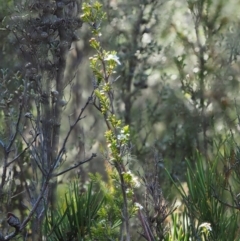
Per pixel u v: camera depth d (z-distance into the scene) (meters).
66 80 9.43
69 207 7.59
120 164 6.50
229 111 12.02
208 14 12.62
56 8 7.93
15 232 6.59
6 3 7.97
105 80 6.66
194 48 12.94
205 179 7.70
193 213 7.55
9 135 7.81
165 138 12.49
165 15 13.58
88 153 11.82
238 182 7.97
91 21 6.79
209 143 11.25
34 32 7.81
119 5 13.39
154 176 7.47
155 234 7.32
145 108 13.41
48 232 7.50
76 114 11.99
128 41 13.42
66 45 7.85
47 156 7.71
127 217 6.52
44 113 7.71
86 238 7.41
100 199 8.27
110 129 6.58
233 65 12.55
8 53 9.00
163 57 13.62
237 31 12.48
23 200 9.30
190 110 12.66
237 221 7.86
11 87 8.77
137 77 13.30
